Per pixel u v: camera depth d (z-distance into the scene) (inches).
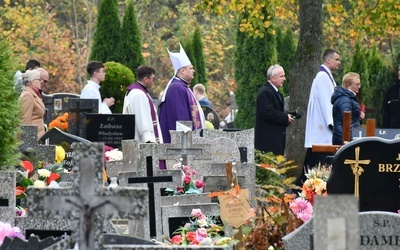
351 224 235.0
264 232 396.2
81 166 264.4
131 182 510.6
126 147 517.7
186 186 564.4
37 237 333.1
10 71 437.7
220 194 402.3
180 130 647.1
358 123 787.4
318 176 506.3
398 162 455.8
